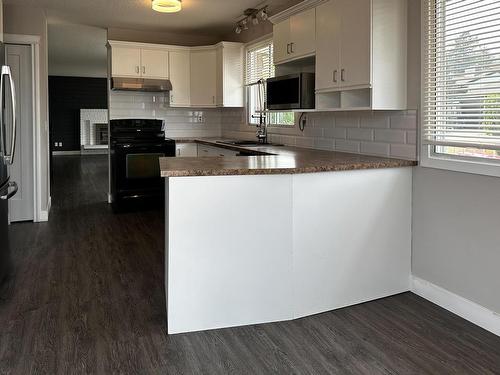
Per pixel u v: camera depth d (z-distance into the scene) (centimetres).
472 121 270
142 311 290
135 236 476
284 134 507
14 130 326
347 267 294
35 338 252
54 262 387
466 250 278
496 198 257
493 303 262
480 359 232
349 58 329
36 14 532
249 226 264
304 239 278
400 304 301
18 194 531
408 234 318
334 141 412
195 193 253
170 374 218
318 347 244
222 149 530
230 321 268
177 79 634
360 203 296
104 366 224
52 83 1468
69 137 1505
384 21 311
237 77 615
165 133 677
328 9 352
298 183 273
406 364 227
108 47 637
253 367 225
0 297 309
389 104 317
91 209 619
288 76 409
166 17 577
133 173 594
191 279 258
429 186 302
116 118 651
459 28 275
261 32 562
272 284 272
